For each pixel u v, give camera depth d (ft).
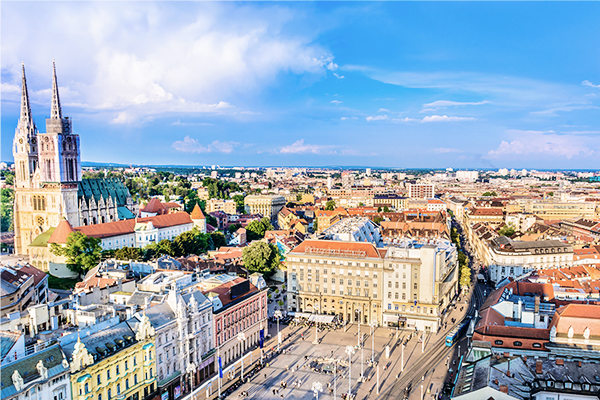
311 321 603.67
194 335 419.54
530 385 324.60
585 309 391.65
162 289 476.54
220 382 397.39
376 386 419.74
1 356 306.55
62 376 304.09
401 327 580.30
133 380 359.25
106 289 507.71
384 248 624.59
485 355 381.19
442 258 613.52
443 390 409.69
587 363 346.33
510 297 492.54
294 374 446.60
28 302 516.73
